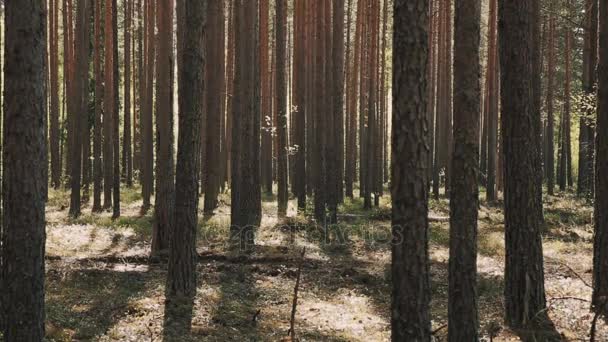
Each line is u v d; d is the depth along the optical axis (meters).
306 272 13.05
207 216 20.09
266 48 28.44
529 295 8.75
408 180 5.78
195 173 10.76
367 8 27.03
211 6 18.42
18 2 6.47
